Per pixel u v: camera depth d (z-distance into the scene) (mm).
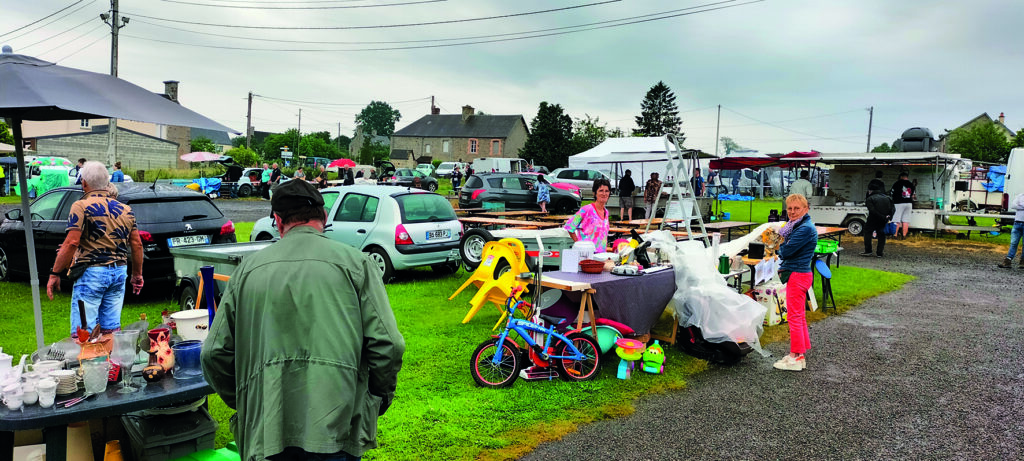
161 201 7734
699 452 4043
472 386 5082
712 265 6035
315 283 2160
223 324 2221
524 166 39281
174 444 3109
